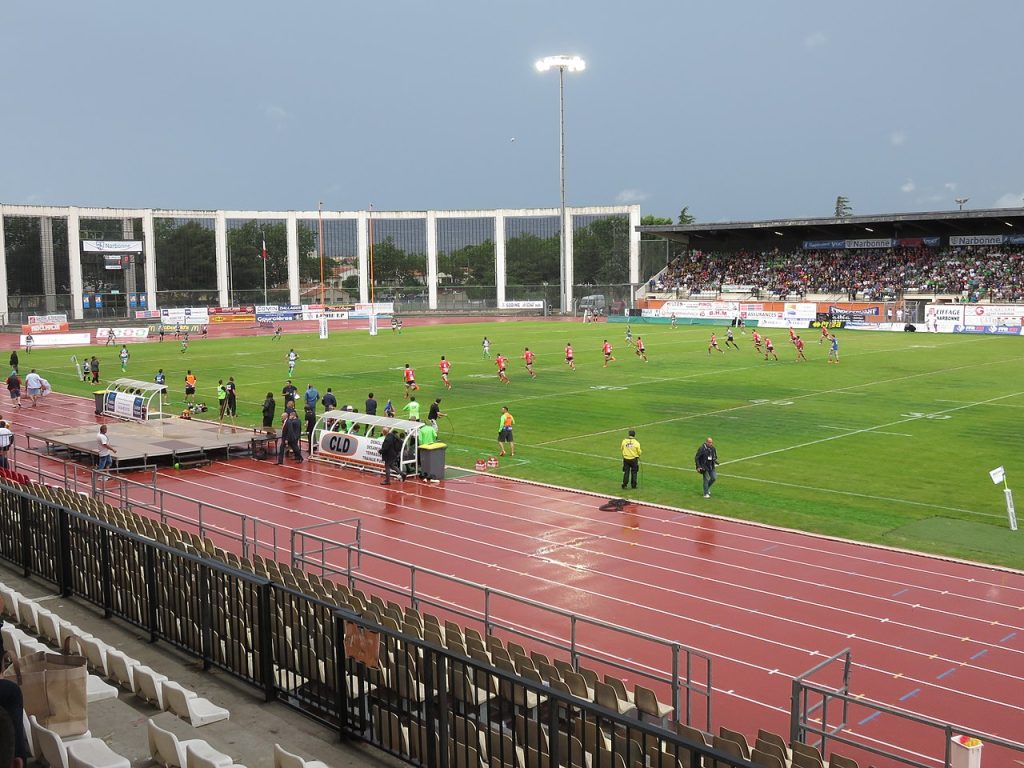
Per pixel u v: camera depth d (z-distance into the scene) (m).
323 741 10.05
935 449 33.75
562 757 10.73
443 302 136.12
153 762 8.87
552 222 133.75
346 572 17.33
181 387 52.34
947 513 25.36
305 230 136.38
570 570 20.81
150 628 12.99
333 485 29.39
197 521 24.92
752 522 24.56
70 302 121.25
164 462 32.75
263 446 35.09
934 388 49.25
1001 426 38.09
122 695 10.68
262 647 10.95
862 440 35.50
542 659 12.67
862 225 104.00
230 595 11.79
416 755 10.25
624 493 27.91
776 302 97.06
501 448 33.44
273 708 10.84
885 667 15.66
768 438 36.09
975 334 84.06
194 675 11.88
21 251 119.00
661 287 116.06
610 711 7.45
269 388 51.44
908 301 94.88
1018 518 24.77
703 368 58.84
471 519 25.19
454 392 49.03
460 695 11.95
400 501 27.22
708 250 121.06
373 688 12.26
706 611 18.28
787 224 104.56
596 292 132.38
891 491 27.80
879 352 68.50
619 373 56.53
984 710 14.09
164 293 127.50
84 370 57.75
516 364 61.78
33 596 15.01
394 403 45.62
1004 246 99.31
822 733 11.60
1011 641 16.73
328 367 60.88
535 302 125.94
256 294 134.25
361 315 118.12
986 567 20.73
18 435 38.81
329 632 13.13
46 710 9.03
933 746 13.00
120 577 14.09
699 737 10.03
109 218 123.06
